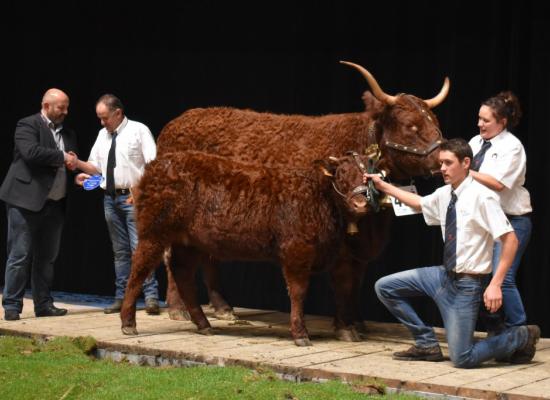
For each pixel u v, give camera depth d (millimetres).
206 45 11898
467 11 9945
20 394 6203
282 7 11266
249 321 9094
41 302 9227
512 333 6703
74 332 8062
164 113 12289
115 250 9617
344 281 7832
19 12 13484
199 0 11922
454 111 10016
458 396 5926
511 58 9562
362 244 7828
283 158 8133
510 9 9656
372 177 7051
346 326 7859
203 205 7621
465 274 6598
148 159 9547
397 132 7570
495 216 6418
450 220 6625
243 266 11688
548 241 9430
